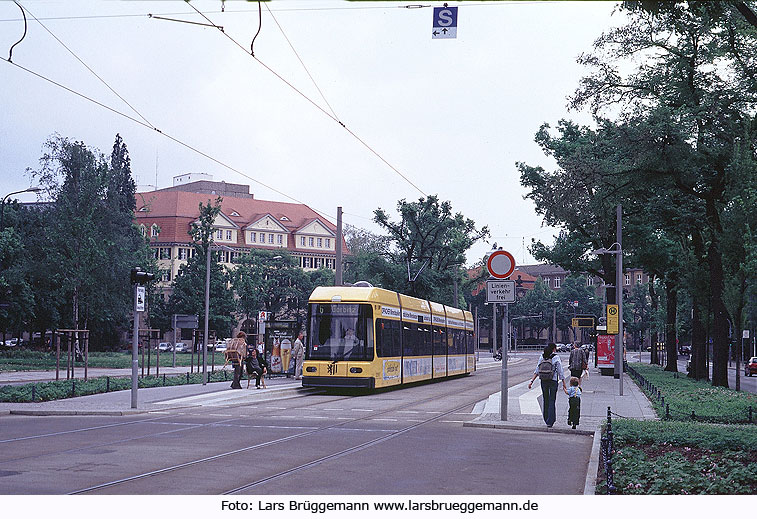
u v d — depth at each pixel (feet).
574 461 43.86
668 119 108.17
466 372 152.46
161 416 67.26
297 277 322.96
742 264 98.02
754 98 104.73
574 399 59.16
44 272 224.74
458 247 216.74
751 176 102.06
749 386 149.38
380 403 83.05
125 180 302.86
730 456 41.70
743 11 57.41
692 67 108.47
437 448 47.78
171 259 386.73
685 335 282.15
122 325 276.41
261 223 411.54
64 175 232.94
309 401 84.99
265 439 50.65
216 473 37.27
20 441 49.14
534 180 168.55
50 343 226.79
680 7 49.73
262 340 129.08
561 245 180.04
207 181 435.12
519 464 42.16
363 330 94.07
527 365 244.83
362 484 34.94
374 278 216.54
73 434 53.06
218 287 264.72
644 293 414.41
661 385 116.06
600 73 114.62
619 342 103.35
